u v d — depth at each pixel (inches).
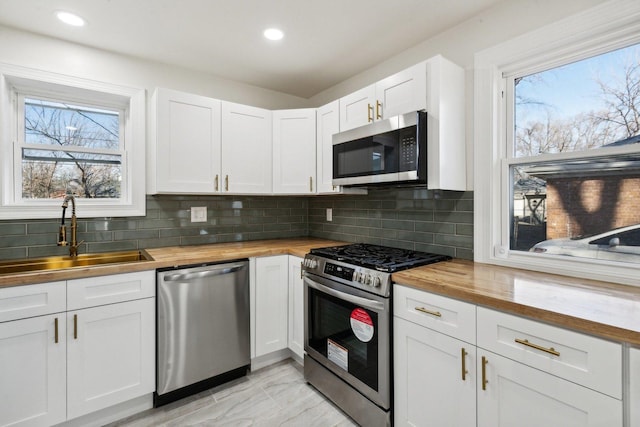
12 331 57.2
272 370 89.7
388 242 93.1
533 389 41.8
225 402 75.2
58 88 82.3
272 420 68.9
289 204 123.4
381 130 73.5
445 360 52.1
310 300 81.2
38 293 59.2
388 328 60.0
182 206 99.7
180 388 75.8
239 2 66.7
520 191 67.9
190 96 88.4
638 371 33.7
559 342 39.4
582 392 37.5
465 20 73.8
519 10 64.8
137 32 77.8
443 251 78.6
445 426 52.3
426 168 68.5
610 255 56.1
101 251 86.9
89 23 73.6
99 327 65.4
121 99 90.7
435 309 53.4
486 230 70.1
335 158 87.7
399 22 74.5
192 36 80.0
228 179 94.6
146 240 93.3
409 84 71.1
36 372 59.5
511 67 67.3
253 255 86.0
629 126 54.3
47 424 60.5
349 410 68.9
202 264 78.3
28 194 81.2
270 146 103.1
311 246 96.7
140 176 91.7
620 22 52.9
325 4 67.5
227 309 81.5
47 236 80.0
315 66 97.7
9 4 65.9
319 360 77.9
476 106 71.5
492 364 46.0
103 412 67.6
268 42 83.5
